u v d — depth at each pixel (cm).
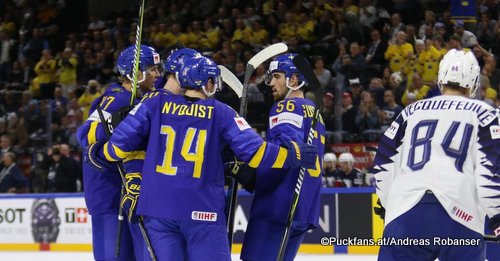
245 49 2997
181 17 3419
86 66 3347
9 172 2706
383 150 952
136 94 1174
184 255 1066
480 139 900
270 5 3241
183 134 1040
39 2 3912
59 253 2439
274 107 1165
